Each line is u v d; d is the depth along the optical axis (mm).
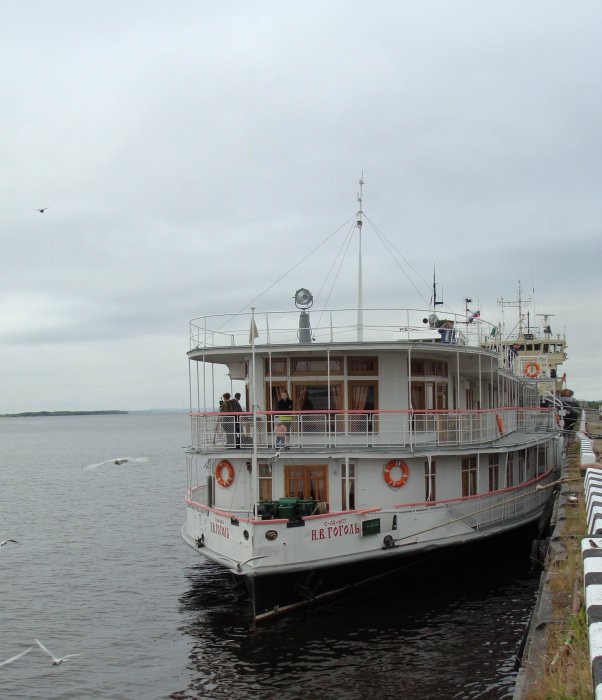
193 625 24172
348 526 22750
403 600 24422
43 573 32719
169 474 83062
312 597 22422
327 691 18094
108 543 39625
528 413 40688
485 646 20484
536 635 12977
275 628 21797
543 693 10445
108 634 23922
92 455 122000
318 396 26625
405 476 25266
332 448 25188
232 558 22484
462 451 25594
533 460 38344
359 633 21484
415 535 24094
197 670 20203
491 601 24406
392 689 17984
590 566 11250
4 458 116188
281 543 21594
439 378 28688
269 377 26594
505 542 30141
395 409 26359
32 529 44500
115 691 19406
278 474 25734
